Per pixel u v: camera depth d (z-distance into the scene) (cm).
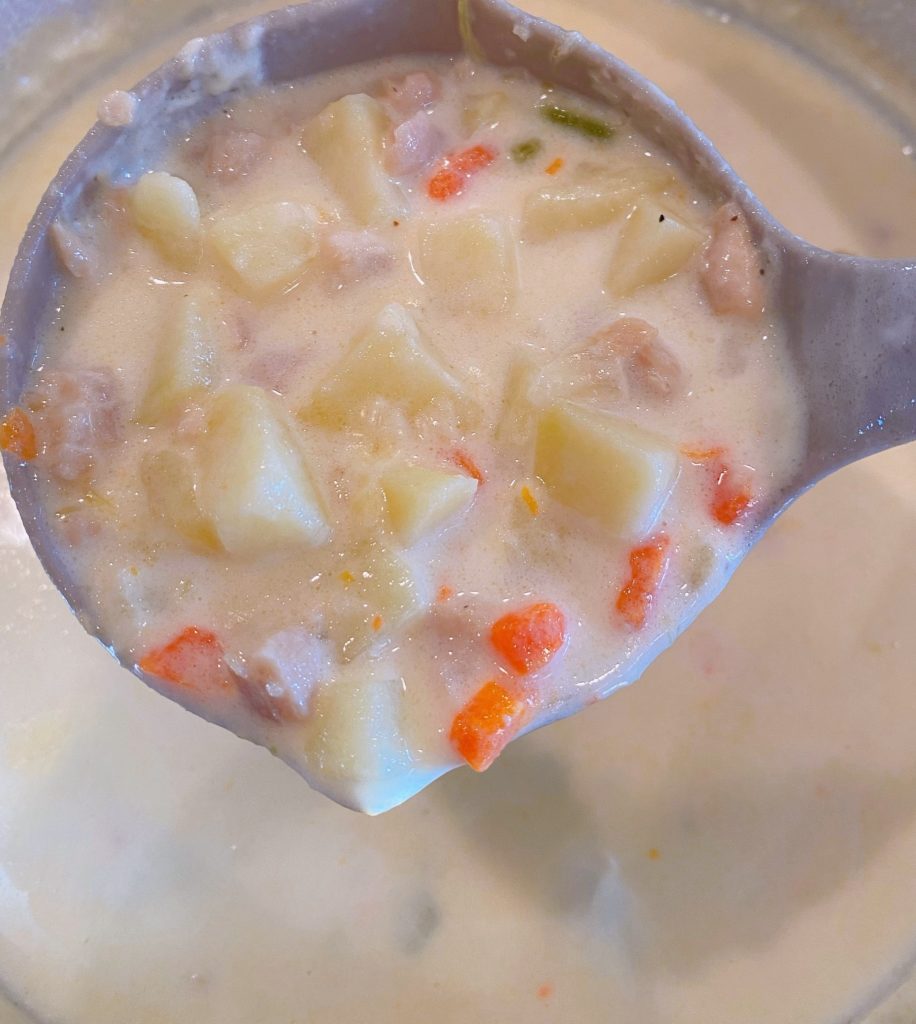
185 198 12
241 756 15
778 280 12
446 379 12
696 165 12
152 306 12
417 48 14
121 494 11
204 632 11
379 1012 14
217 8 21
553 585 11
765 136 19
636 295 12
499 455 11
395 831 15
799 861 14
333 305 12
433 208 13
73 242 12
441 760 10
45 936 14
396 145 13
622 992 14
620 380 12
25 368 12
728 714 15
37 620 16
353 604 11
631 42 20
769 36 20
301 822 15
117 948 14
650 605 11
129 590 11
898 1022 13
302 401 12
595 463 11
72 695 15
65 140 20
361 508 11
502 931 14
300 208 13
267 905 14
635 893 14
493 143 13
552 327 12
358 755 10
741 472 11
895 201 18
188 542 11
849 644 15
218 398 11
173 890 14
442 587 11
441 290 12
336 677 10
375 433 11
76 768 15
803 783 15
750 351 12
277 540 11
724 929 14
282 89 14
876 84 19
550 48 13
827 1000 14
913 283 11
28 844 15
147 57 21
